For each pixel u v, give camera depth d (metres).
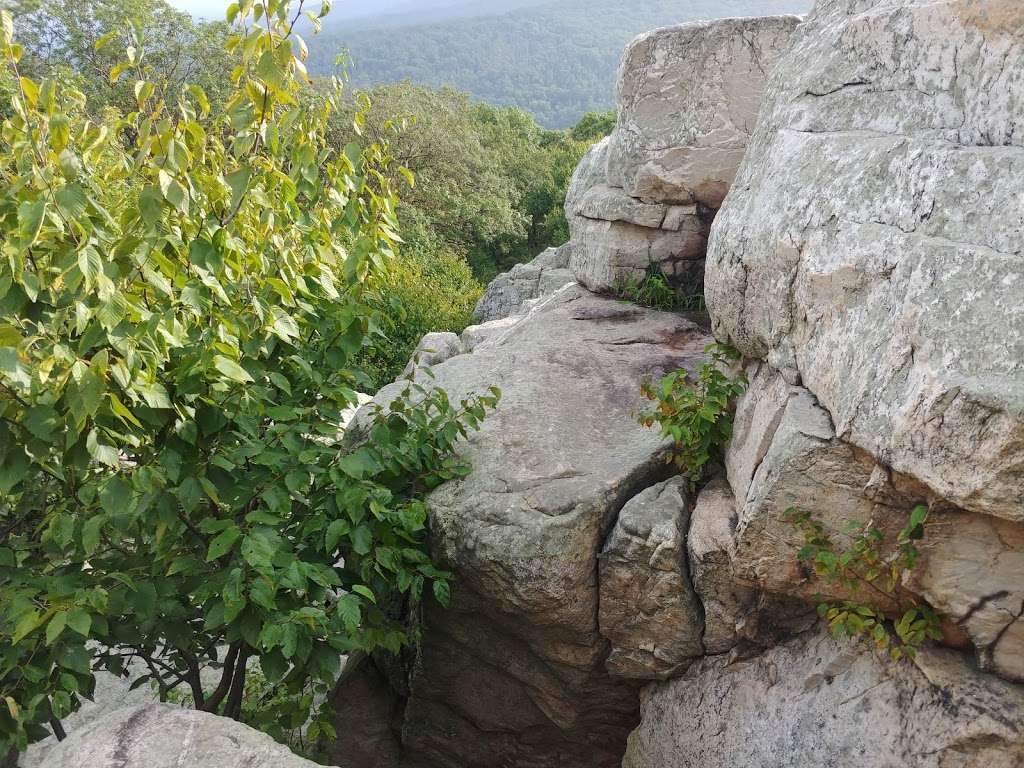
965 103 2.38
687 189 5.14
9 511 3.08
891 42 2.72
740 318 3.16
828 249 2.56
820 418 2.51
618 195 5.44
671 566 2.97
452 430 3.49
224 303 2.81
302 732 4.06
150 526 2.82
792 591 2.72
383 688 4.23
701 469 3.29
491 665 3.62
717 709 2.95
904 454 2.13
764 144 3.32
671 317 5.09
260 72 2.67
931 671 2.41
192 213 2.65
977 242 2.09
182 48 24.59
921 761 2.34
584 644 3.25
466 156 26.03
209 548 2.72
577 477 3.35
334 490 3.19
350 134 21.25
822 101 3.00
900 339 2.20
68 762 2.09
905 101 2.62
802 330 2.73
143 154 2.42
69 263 2.15
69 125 2.45
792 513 2.51
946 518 2.23
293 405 3.30
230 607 2.57
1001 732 2.22
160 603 2.79
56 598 2.40
